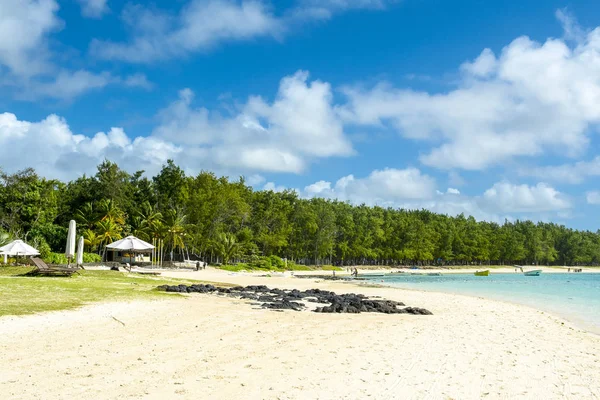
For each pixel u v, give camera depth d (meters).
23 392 8.36
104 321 15.96
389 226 140.00
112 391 8.61
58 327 14.42
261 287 38.25
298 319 19.56
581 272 154.62
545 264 180.62
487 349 14.40
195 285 34.16
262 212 104.94
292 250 115.00
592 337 18.61
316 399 8.56
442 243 147.62
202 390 8.86
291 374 10.22
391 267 136.50
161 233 78.44
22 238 67.12
